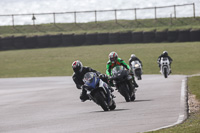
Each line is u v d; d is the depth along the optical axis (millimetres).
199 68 101000
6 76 109000
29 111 43750
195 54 122875
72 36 161875
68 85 76625
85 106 44844
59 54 142375
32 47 162750
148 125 28344
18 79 98062
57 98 56094
